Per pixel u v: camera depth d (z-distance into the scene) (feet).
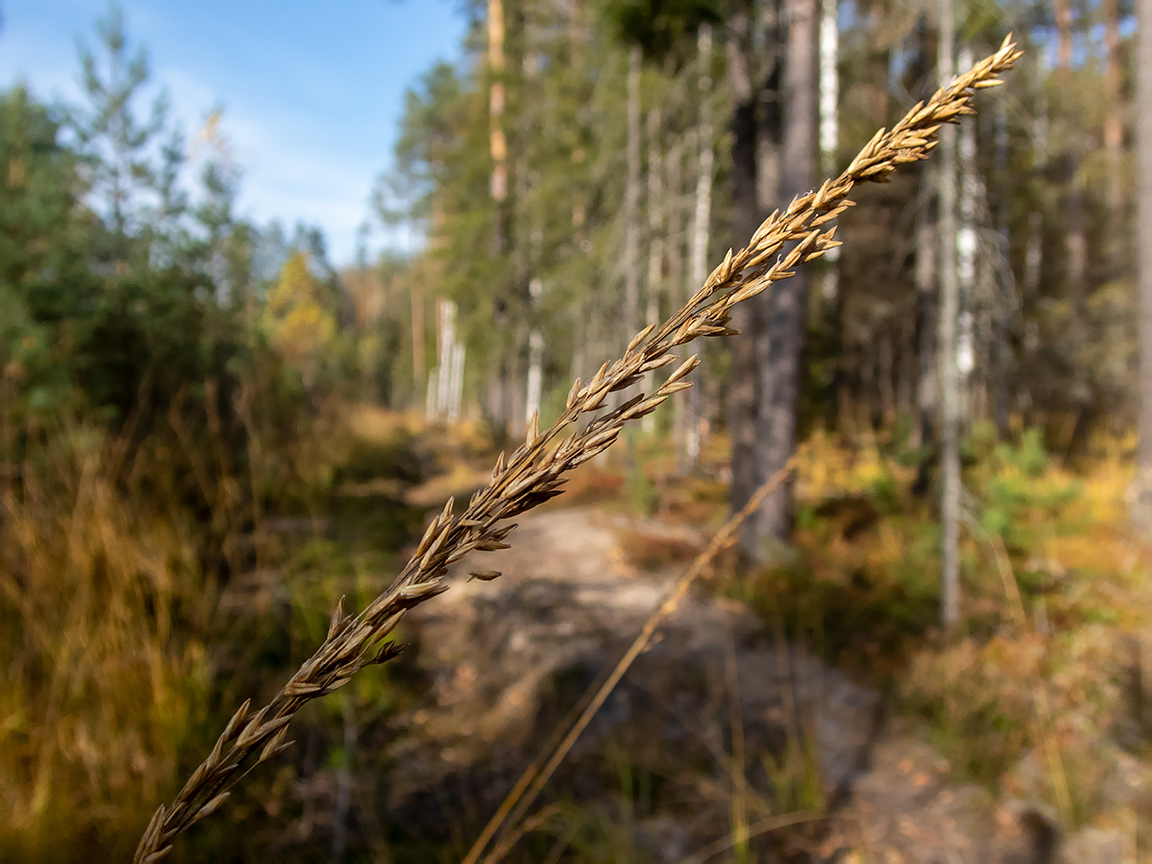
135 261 20.74
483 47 68.18
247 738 1.30
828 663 15.75
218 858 8.66
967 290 23.29
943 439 17.19
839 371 46.39
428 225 99.76
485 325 70.74
